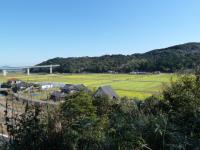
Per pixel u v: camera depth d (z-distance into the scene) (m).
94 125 5.42
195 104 6.50
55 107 6.03
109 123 5.56
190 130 5.61
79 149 5.22
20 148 5.21
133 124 5.39
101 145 5.16
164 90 7.47
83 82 129.25
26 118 5.40
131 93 74.88
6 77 172.62
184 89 7.09
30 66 192.25
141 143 5.05
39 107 5.64
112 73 186.38
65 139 5.28
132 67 183.12
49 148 5.26
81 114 5.86
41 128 5.38
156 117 5.78
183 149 4.92
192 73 7.45
